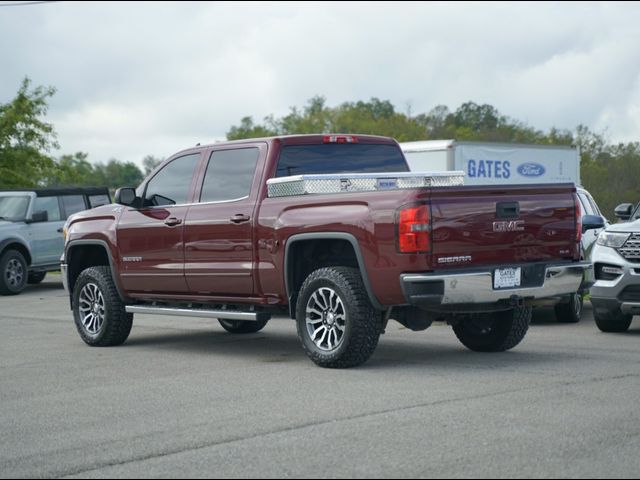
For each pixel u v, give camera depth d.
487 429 6.18
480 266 8.48
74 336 12.23
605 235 11.33
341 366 8.77
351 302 8.55
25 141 33.56
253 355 10.03
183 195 10.27
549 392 7.38
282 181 9.24
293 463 5.50
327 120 77.31
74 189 21.72
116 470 5.51
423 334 11.52
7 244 19.88
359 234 8.49
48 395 7.93
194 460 5.65
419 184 9.98
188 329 12.67
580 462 5.39
